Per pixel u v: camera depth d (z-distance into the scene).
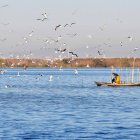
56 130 54.88
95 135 51.81
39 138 50.06
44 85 170.75
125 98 107.31
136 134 52.38
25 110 77.56
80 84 175.38
